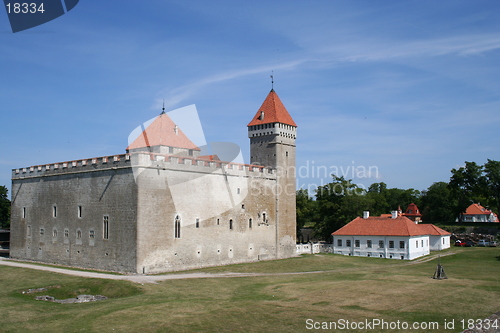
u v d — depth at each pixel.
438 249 95.12
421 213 158.12
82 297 44.81
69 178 69.88
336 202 107.88
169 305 39.28
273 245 80.50
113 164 62.97
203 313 36.41
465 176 124.12
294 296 44.12
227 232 71.75
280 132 83.19
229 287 51.03
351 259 82.50
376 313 36.50
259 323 33.62
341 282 52.75
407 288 47.66
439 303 40.06
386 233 86.94
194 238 66.25
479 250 87.94
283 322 33.88
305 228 129.50
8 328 32.66
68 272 60.00
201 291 48.00
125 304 40.09
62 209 70.50
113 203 62.34
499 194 120.38
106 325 33.09
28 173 77.94
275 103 85.19
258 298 43.19
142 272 58.75
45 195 74.06
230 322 33.81
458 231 119.69
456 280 53.28
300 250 90.00
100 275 57.34
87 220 66.00
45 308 39.03
